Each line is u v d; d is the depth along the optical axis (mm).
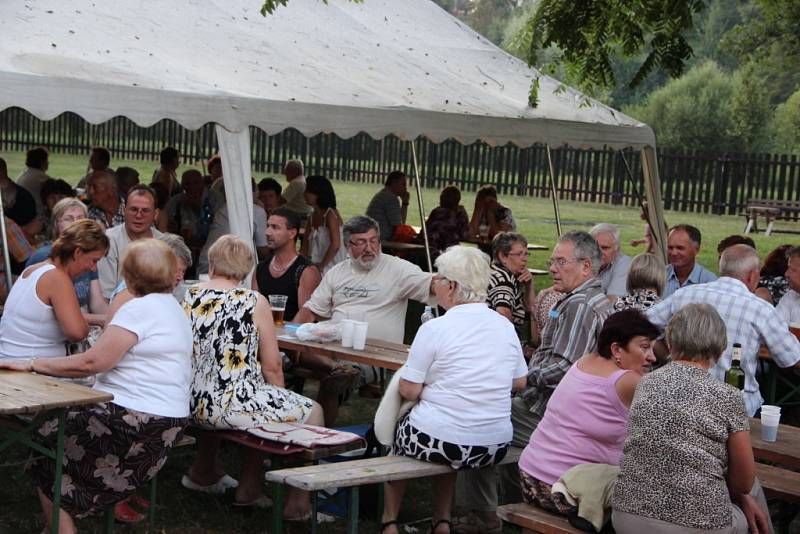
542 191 28156
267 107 7152
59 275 4707
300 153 29719
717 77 35031
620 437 4094
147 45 7660
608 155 27109
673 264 6922
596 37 9867
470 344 4516
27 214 9398
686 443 3590
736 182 25344
